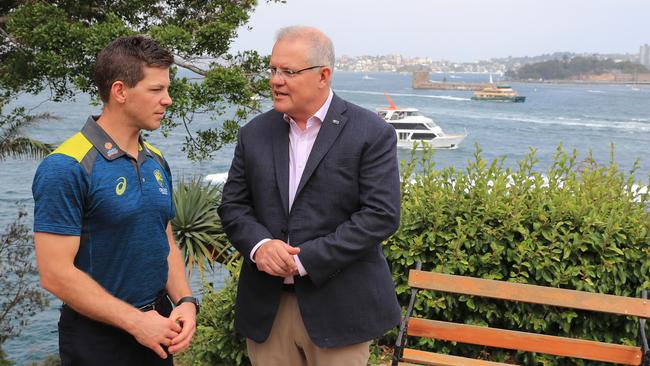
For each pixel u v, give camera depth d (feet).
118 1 27.27
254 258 9.31
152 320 7.89
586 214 13.87
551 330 14.10
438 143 196.95
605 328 13.76
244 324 9.87
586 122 330.13
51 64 23.29
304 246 9.02
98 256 7.79
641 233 13.37
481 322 14.05
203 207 23.82
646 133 276.00
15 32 24.21
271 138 9.66
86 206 7.63
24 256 26.50
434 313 14.40
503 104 495.82
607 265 13.33
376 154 9.22
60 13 24.36
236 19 26.68
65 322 8.05
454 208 14.21
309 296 9.27
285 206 9.41
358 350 9.52
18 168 118.32
